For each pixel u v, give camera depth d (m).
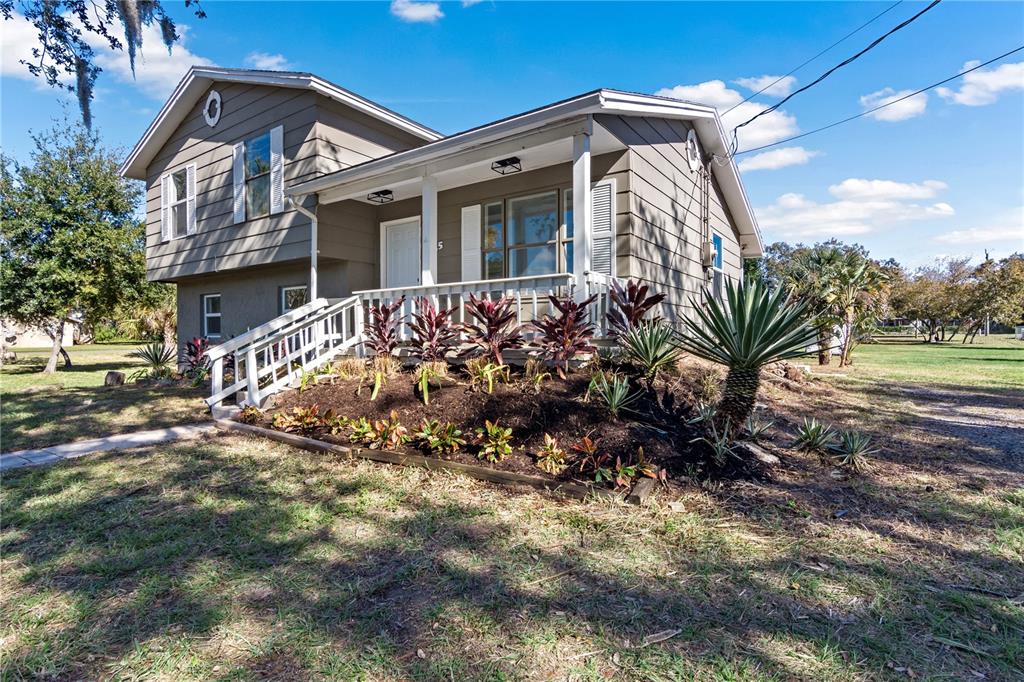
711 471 3.85
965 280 28.52
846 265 13.05
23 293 12.76
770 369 7.99
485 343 5.60
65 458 4.82
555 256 7.91
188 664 1.90
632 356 5.26
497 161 7.45
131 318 18.36
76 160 13.84
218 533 3.08
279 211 9.66
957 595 2.27
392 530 3.07
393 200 9.77
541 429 4.38
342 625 2.13
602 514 3.22
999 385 8.81
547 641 2.00
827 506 3.33
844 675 1.78
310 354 8.87
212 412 6.67
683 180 9.19
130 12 5.32
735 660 1.87
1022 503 3.36
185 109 11.64
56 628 2.15
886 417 6.05
